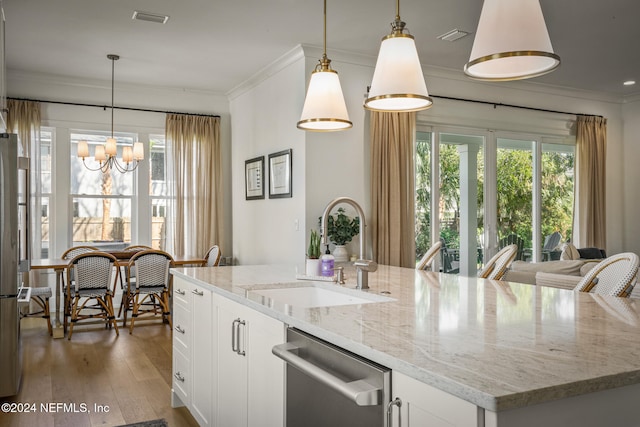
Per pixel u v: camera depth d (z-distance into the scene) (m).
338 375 1.48
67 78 6.23
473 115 6.23
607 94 7.22
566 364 1.17
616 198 7.39
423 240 5.99
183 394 3.08
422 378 1.14
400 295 2.20
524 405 0.99
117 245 6.75
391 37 2.12
